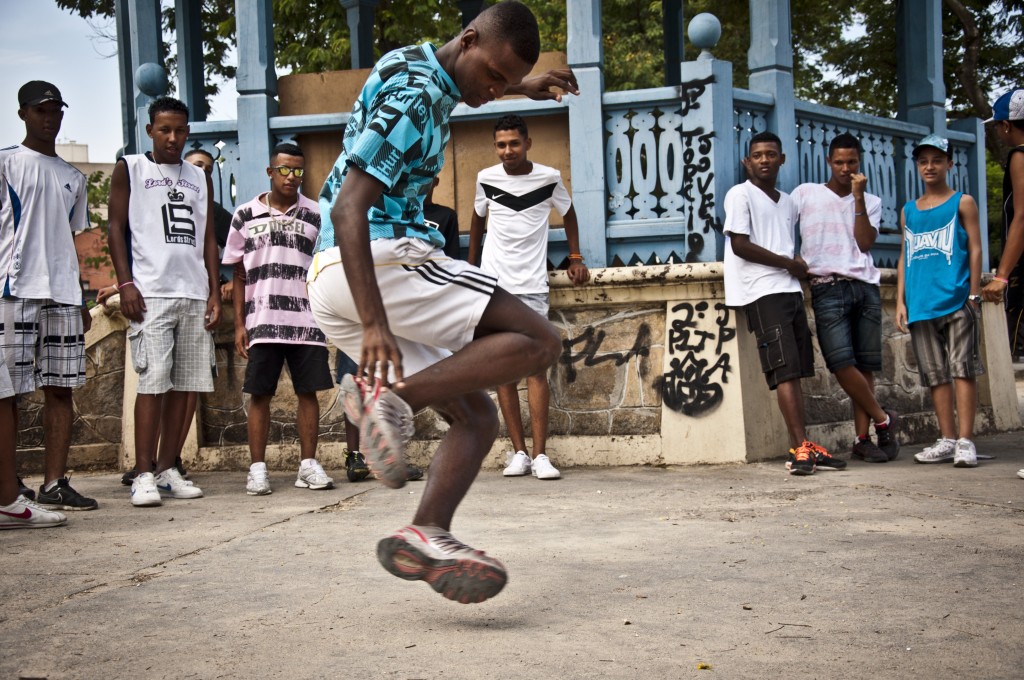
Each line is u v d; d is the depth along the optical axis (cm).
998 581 317
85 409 703
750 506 470
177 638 278
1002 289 570
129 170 550
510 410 606
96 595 328
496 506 488
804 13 1850
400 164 283
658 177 654
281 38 1828
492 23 296
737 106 657
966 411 606
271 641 273
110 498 559
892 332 746
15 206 500
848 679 233
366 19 1036
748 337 635
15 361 495
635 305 642
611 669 244
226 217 685
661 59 2283
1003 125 565
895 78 1758
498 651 259
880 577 326
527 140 608
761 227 594
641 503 487
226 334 693
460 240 680
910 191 790
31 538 434
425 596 318
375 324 272
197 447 687
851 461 634
